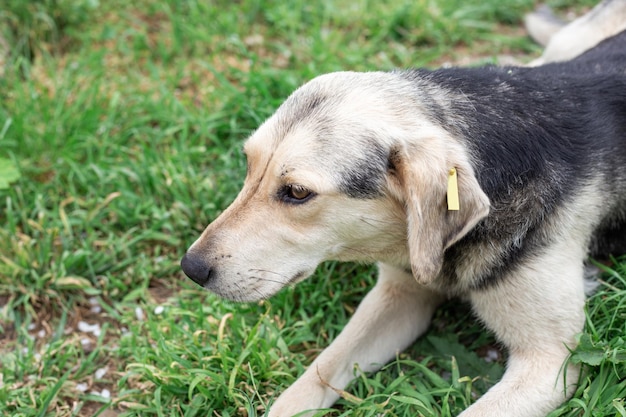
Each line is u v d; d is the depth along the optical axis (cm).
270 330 122
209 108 155
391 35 173
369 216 109
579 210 113
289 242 109
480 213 103
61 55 171
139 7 182
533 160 111
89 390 121
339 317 126
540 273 111
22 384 121
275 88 155
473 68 117
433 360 120
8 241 135
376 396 113
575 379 111
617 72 121
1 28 167
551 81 117
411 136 106
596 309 117
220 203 139
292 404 112
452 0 180
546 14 170
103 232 140
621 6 149
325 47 165
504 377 112
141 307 129
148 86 162
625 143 118
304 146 107
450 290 117
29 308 129
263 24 177
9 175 139
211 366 119
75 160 148
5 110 154
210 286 109
